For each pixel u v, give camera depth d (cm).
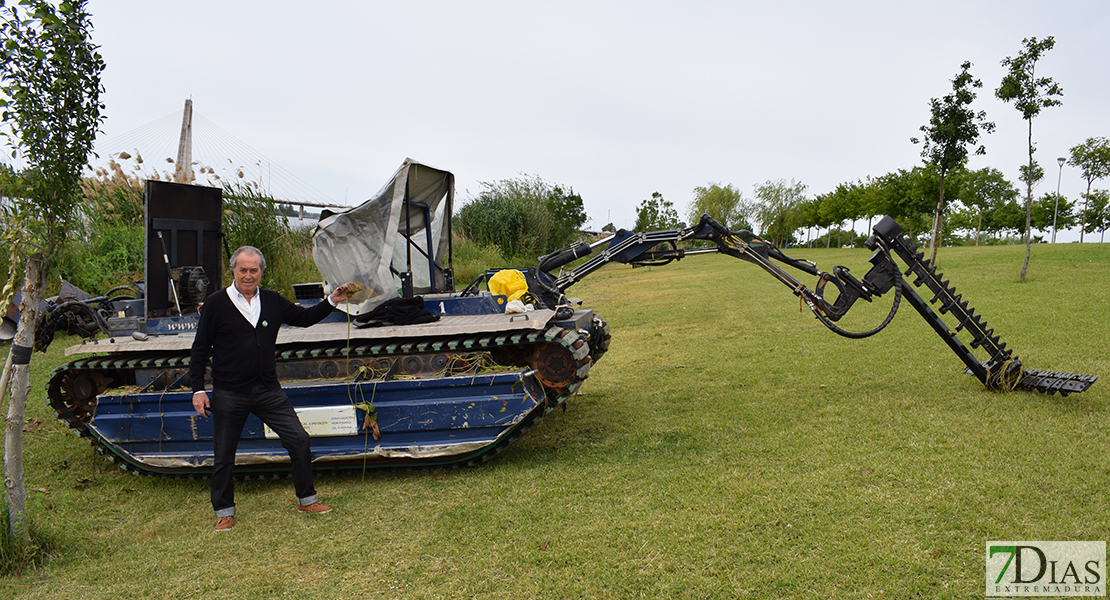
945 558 326
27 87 366
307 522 428
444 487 476
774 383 699
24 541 377
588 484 457
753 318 1144
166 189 563
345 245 529
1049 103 1263
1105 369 622
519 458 524
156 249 557
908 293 617
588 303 1602
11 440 375
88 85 393
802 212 6194
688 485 440
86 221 1331
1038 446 452
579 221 3394
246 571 363
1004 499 380
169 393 534
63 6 373
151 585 352
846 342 871
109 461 575
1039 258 1664
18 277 387
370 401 515
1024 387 586
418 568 355
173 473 532
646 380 766
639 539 370
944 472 422
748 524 377
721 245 615
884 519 370
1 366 909
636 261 621
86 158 399
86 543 406
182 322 551
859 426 531
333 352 520
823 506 392
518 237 2705
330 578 351
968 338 814
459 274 2070
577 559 353
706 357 861
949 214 5175
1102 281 1160
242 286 425
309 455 445
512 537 384
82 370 568
